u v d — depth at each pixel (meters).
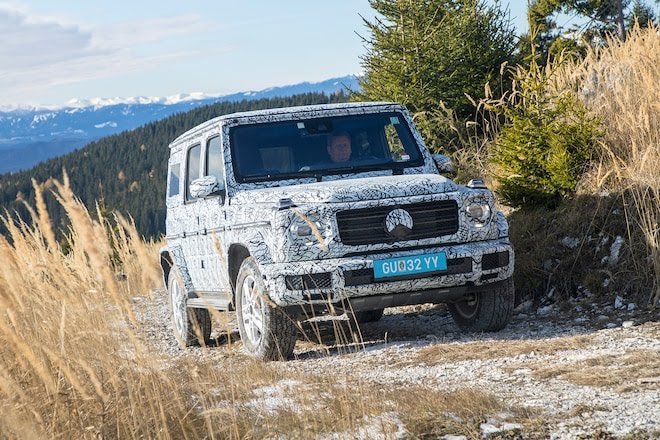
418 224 6.75
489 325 7.30
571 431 3.88
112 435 4.26
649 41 11.43
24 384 4.16
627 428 3.84
